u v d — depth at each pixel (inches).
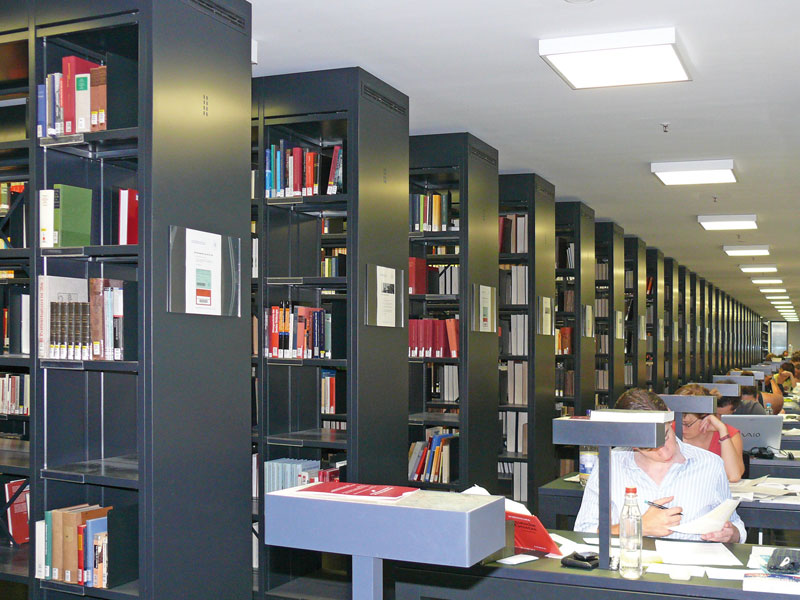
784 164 291.6
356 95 185.3
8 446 156.6
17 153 146.9
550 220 309.9
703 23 161.0
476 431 240.7
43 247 132.5
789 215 406.0
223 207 137.3
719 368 931.3
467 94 209.0
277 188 187.9
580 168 298.8
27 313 145.6
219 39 137.6
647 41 164.4
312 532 58.0
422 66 188.1
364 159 186.4
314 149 207.9
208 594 131.3
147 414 120.9
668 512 119.9
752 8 153.0
